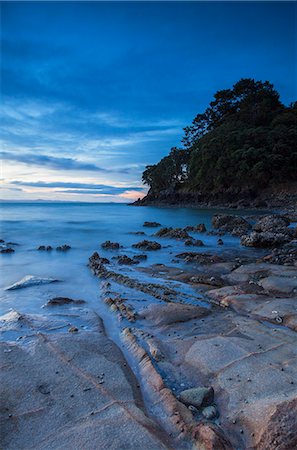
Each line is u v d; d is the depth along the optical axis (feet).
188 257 38.42
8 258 40.78
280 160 201.77
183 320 19.15
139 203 320.70
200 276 29.43
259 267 31.09
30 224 94.32
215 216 79.56
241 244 50.96
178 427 10.23
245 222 72.74
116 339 17.13
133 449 9.07
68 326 18.25
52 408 10.85
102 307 22.17
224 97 293.84
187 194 263.90
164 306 20.99
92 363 13.88
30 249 48.24
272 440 9.35
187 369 13.82
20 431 9.82
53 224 94.89
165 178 316.60
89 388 12.05
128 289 25.76
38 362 13.78
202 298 23.57
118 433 9.67
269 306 20.30
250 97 261.85
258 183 208.44
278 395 11.43
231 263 34.35
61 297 23.11
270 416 10.09
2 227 84.89
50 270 33.73
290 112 232.94
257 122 245.24
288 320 18.29
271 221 60.44
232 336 16.69
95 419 10.32
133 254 43.29
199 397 11.48
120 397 11.57
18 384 12.14
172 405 11.19
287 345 15.44
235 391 12.01
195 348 15.44
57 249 47.67
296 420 9.74
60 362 13.83
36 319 19.19
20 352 14.62
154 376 13.10
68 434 9.65
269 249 46.62
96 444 9.23
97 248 49.55
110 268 33.45
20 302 22.97
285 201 183.73
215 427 10.01
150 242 49.67
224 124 252.21
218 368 13.60
